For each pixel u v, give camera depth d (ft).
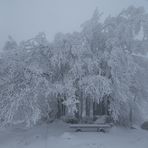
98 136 32.09
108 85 33.83
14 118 33.47
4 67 35.45
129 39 40.75
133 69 37.42
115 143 28.55
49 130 35.68
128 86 37.42
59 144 28.14
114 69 36.27
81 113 37.78
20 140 30.96
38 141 29.78
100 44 41.55
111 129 36.11
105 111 39.73
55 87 34.30
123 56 37.47
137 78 41.11
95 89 33.63
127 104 38.93
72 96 33.01
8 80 33.94
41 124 39.63
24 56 37.45
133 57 42.57
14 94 32.83
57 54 36.22
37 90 32.99
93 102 40.14
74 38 38.04
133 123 43.83
